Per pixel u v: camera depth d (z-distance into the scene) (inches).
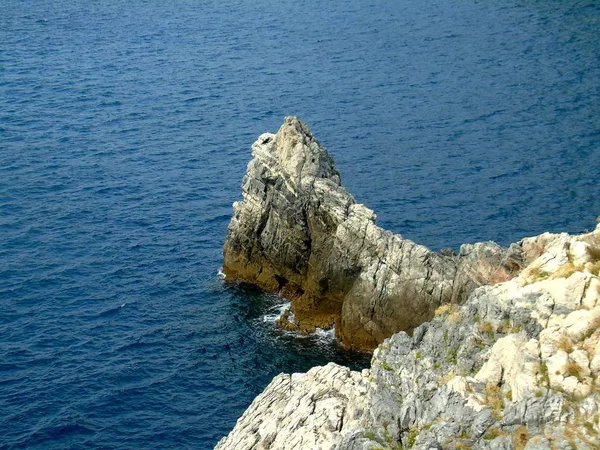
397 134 4847.4
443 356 1588.3
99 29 7106.3
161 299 3331.7
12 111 5221.5
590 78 5610.2
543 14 7185.0
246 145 4758.9
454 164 4414.4
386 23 7214.6
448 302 2945.4
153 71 6008.9
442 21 7204.7
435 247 3612.2
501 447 1352.1
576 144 4591.5
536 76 5708.7
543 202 3959.2
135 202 4079.7
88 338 3068.4
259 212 3415.4
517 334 1473.9
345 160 4517.7
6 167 4436.5
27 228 3818.9
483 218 3838.6
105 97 5482.3
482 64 6023.6
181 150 4685.0
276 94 5536.4
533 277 1569.9
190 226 3865.7
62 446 2546.8
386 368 1659.7
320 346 3088.1
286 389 1978.3
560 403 1352.1
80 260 3567.9
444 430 1419.8
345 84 5708.7
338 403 1772.9
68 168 4434.1
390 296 3034.0
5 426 2620.6
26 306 3240.7
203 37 6884.8
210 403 2753.4
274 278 3430.1
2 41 6702.8
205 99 5462.6
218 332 3142.2
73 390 2785.4
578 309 1466.5
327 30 7047.2
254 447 1792.6
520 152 4522.6
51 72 5954.7
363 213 3174.2
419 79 5772.6
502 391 1438.2
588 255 1557.6
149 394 2785.4
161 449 2539.4
